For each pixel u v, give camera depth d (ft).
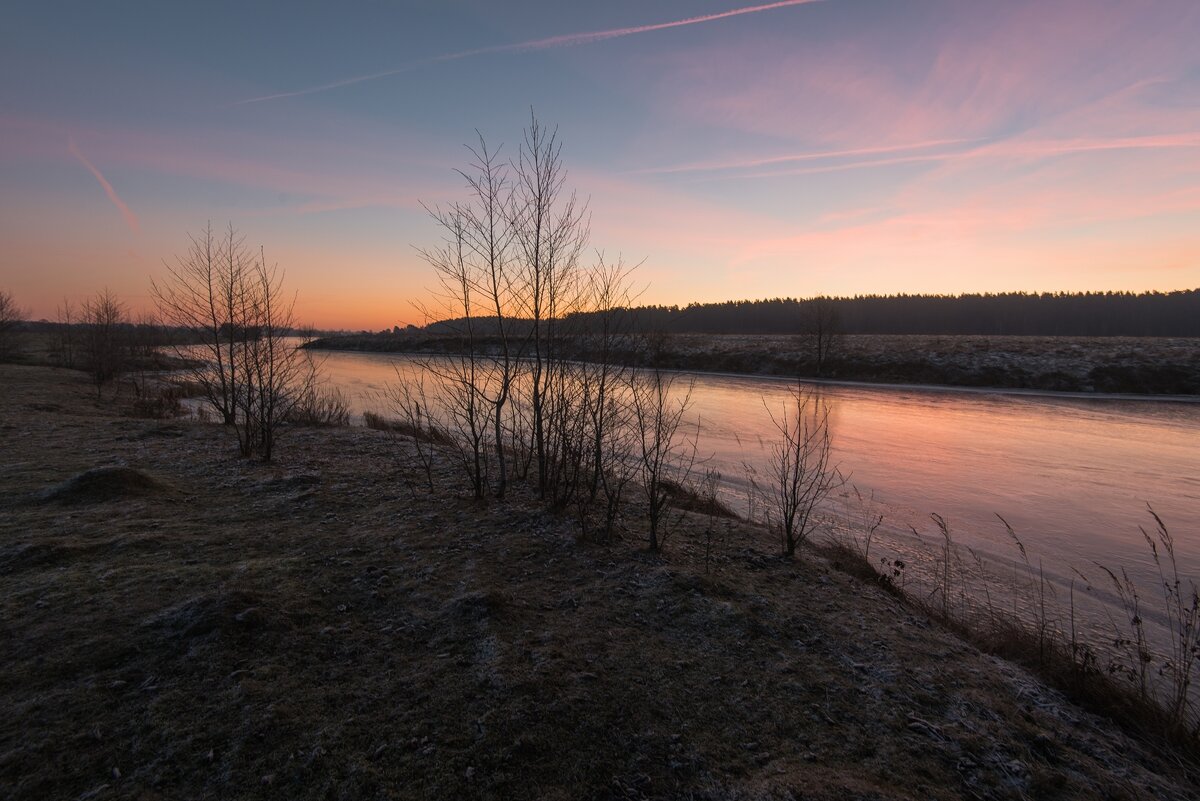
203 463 27.78
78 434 34.63
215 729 9.34
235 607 12.65
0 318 112.98
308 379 46.91
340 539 18.04
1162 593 21.88
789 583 17.70
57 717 9.36
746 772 9.38
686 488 32.60
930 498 35.37
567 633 13.23
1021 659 14.98
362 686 10.82
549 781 8.87
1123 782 10.12
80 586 13.75
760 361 150.41
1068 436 60.34
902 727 10.89
